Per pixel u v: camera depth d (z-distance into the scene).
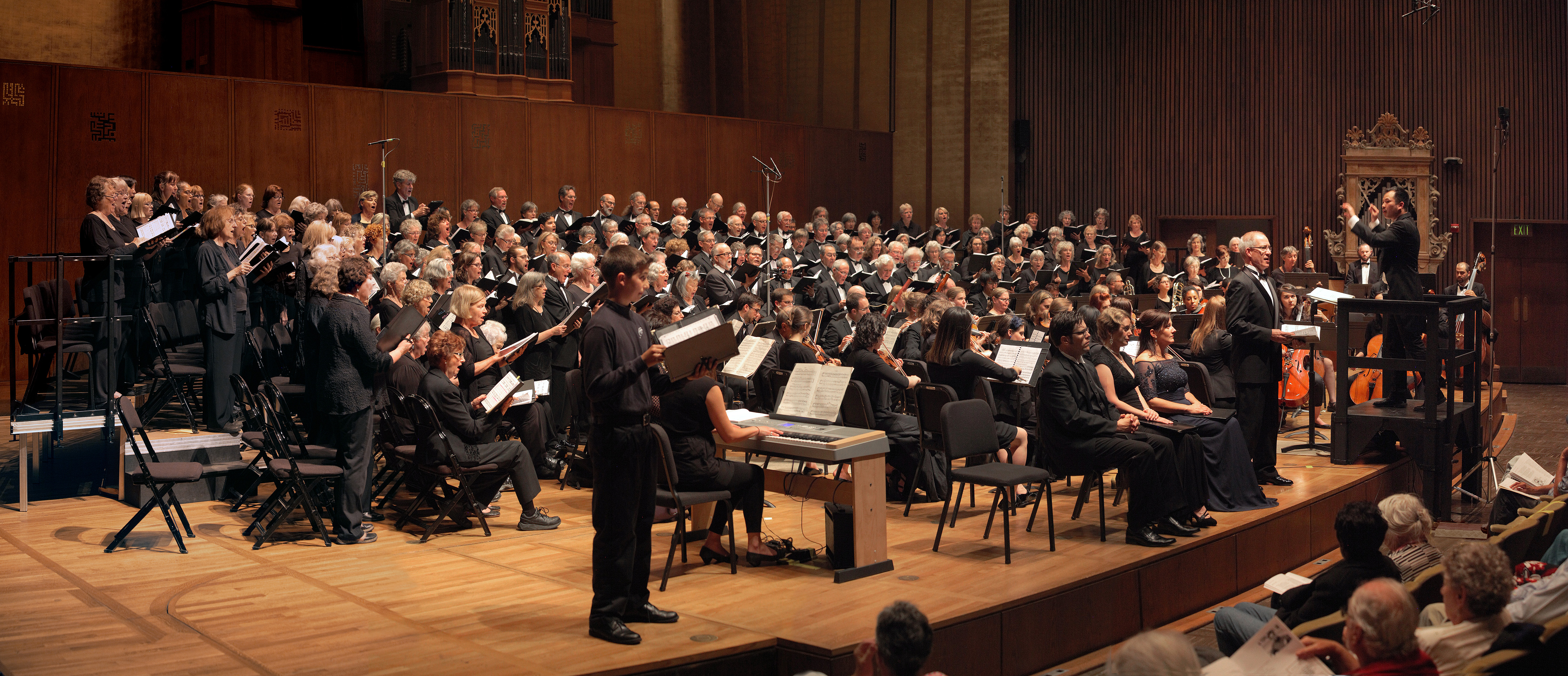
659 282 8.12
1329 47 17.30
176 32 13.45
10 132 10.45
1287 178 17.48
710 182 15.69
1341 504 7.31
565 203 11.80
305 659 4.15
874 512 5.37
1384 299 7.72
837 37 18.47
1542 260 17.00
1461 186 17.12
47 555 5.60
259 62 13.20
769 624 4.58
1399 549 4.78
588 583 5.22
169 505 5.83
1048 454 6.11
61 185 10.69
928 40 18.00
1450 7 17.03
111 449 6.90
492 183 13.59
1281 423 9.95
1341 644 3.87
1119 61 18.00
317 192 12.20
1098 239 14.43
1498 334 17.17
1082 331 6.00
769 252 11.82
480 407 6.32
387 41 14.95
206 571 5.36
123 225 7.58
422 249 9.02
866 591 5.06
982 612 4.77
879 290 11.45
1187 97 17.77
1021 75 17.92
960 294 9.43
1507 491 6.71
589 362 4.36
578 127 14.31
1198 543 5.97
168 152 11.21
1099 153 18.02
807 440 5.18
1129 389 6.52
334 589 5.09
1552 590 3.67
